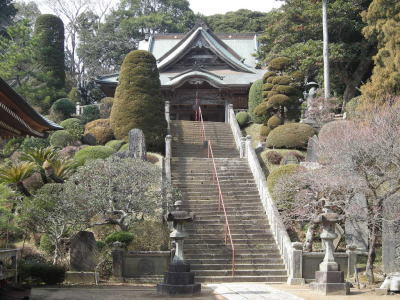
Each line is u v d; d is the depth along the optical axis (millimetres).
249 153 24562
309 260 16188
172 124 32125
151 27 58969
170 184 19266
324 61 32219
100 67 53844
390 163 16734
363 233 18641
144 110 29266
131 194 17484
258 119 34312
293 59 34406
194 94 39438
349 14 34594
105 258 16203
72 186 16828
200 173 23047
